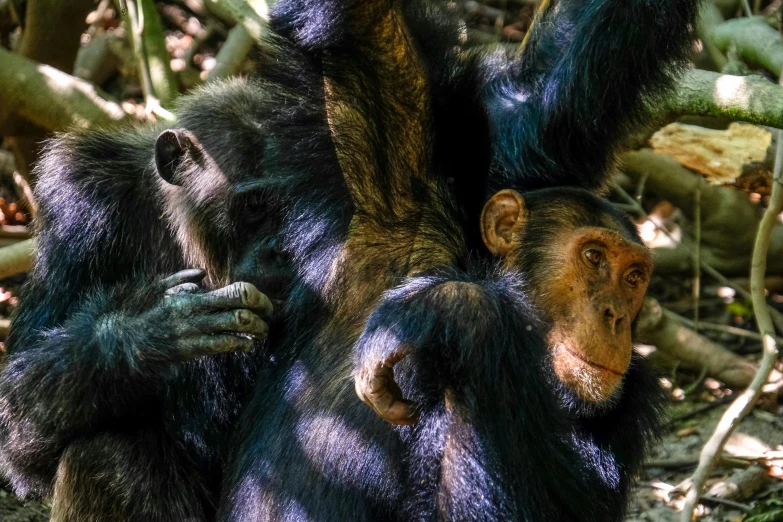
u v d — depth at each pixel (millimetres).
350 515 9953
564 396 10078
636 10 10547
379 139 10570
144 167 12297
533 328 9883
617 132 11141
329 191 10742
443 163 10828
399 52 10383
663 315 16391
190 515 11352
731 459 14352
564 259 10273
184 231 12023
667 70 10844
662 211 18906
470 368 9398
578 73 10789
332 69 10438
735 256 18203
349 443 10047
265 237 11477
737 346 17516
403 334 9266
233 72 17531
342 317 10695
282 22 10516
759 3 19203
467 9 12469
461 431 9430
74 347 11180
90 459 11109
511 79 11820
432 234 10711
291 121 10930
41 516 13898
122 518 11070
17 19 17875
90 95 15594
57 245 12141
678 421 15867
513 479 9414
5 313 17297
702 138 16047
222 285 11969
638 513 13898
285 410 10633
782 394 16016
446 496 9430
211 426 11766
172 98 15352
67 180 12219
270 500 10336
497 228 10688
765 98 11875
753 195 18578
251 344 10742
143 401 11312
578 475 9836
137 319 11016
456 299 9477
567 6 11500
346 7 10086
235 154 11727
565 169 11242
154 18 15391
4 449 11672
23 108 15492
